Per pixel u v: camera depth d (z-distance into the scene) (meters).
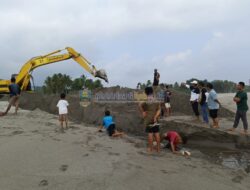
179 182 7.82
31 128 13.30
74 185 6.99
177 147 12.25
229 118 18.59
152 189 7.20
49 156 8.86
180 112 21.25
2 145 9.80
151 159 9.62
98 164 8.45
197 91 15.61
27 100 23.50
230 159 11.27
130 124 17.81
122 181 7.42
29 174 7.47
